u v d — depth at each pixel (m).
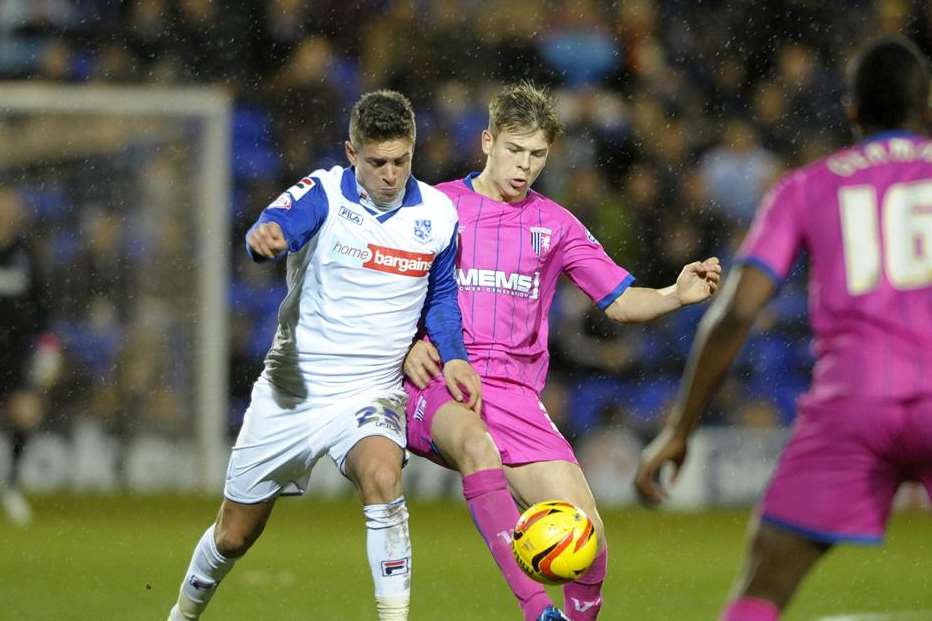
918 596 29.55
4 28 62.03
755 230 15.07
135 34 61.81
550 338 54.00
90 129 54.12
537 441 20.88
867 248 14.63
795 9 62.00
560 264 21.91
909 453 14.34
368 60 60.78
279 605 27.23
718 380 14.89
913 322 14.41
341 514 45.59
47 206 53.31
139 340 53.53
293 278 20.19
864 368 14.37
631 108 59.84
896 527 44.62
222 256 54.47
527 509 19.97
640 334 54.38
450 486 51.22
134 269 53.81
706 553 37.44
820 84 61.72
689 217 57.69
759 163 59.69
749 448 51.38
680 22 62.25
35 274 52.62
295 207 19.42
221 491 52.66
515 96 21.31
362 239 19.80
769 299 14.81
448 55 61.03
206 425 53.62
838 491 14.33
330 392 20.06
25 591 28.73
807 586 30.91
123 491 52.25
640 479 15.35
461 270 21.34
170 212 54.41
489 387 21.16
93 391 52.81
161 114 54.66
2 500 48.25
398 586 19.12
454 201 21.67
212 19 61.62
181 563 33.28
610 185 58.56
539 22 61.81
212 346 53.97
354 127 19.52
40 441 52.00
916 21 62.28
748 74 61.72
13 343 51.84
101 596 28.12
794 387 55.84
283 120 59.91
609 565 34.78
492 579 31.64
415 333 20.83
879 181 14.83
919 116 15.38
